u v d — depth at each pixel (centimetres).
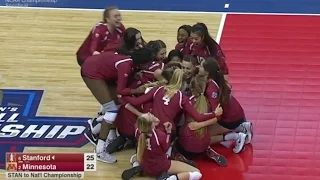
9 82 1223
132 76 1012
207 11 1504
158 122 952
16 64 1285
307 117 1116
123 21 1455
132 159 996
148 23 1445
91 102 1162
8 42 1371
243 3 1538
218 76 988
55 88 1205
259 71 1253
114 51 1011
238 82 1219
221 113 973
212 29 1419
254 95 1179
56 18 1477
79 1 1559
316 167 1000
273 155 1027
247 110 1137
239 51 1326
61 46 1355
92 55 1010
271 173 988
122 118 1010
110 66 978
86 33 1412
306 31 1402
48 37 1394
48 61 1297
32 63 1290
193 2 1545
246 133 1036
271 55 1309
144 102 981
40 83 1221
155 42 1019
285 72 1248
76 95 1183
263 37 1380
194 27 1041
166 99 969
